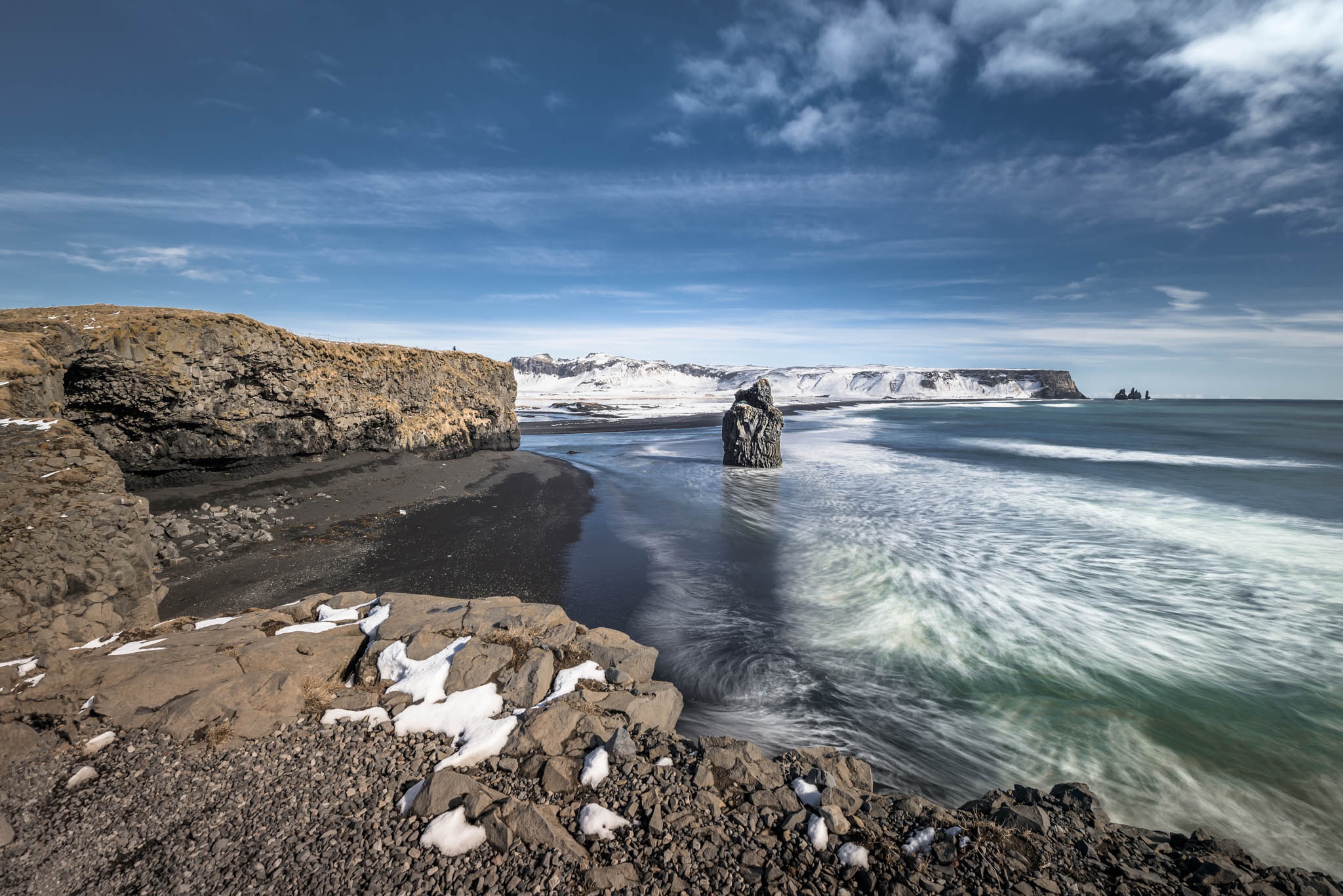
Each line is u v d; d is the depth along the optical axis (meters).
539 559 14.01
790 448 41.84
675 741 5.82
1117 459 34.75
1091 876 4.22
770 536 17.28
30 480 7.62
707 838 4.35
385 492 19.23
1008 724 7.97
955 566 14.75
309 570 12.07
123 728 5.48
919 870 4.10
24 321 12.80
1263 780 6.84
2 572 6.54
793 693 8.71
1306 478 27.47
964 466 31.91
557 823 4.46
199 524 13.91
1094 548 16.20
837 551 15.80
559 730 5.73
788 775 5.32
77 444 8.53
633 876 3.96
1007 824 4.82
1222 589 13.21
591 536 16.62
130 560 8.12
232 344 16.89
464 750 5.41
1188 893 4.06
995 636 10.77
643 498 22.52
